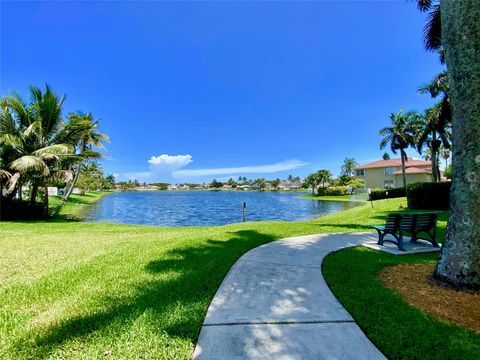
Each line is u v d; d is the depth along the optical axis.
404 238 7.58
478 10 3.82
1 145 14.14
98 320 3.04
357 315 3.12
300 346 2.56
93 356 2.44
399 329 2.83
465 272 3.86
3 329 2.88
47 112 15.47
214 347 2.55
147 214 24.36
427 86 19.11
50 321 3.04
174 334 2.77
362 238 7.73
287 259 5.54
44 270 4.87
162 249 6.35
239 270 4.82
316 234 8.53
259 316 3.13
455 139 4.08
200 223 17.97
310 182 72.06
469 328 2.88
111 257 5.67
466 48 3.90
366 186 54.31
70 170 16.36
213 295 3.75
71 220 16.33
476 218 3.83
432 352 2.48
